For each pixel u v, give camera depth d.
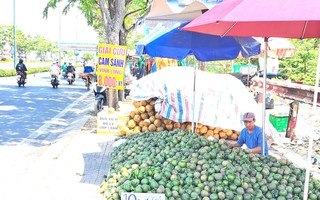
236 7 3.09
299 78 16.69
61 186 6.03
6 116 12.98
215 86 8.28
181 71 8.77
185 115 7.87
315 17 2.64
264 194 4.23
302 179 4.42
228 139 8.01
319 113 14.17
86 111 14.32
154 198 4.10
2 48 71.25
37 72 45.09
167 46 5.70
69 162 7.37
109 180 4.82
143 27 7.08
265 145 5.84
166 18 6.23
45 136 10.23
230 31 4.56
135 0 14.94
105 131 9.93
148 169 4.52
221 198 4.12
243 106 8.02
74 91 22.98
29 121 12.30
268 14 2.84
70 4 16.34
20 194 5.69
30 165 7.38
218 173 4.38
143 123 8.38
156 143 5.71
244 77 20.00
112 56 9.70
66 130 10.81
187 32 5.74
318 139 10.16
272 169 4.57
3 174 6.73
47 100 17.83
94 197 5.56
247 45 5.91
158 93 8.18
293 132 9.86
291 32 4.77
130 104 16.09
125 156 5.48
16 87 24.06
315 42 16.44
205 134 7.98
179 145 5.33
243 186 4.22
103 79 9.77
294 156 8.28
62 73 37.16
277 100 12.93
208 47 5.72
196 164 4.65
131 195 4.11
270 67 17.94
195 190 4.23
